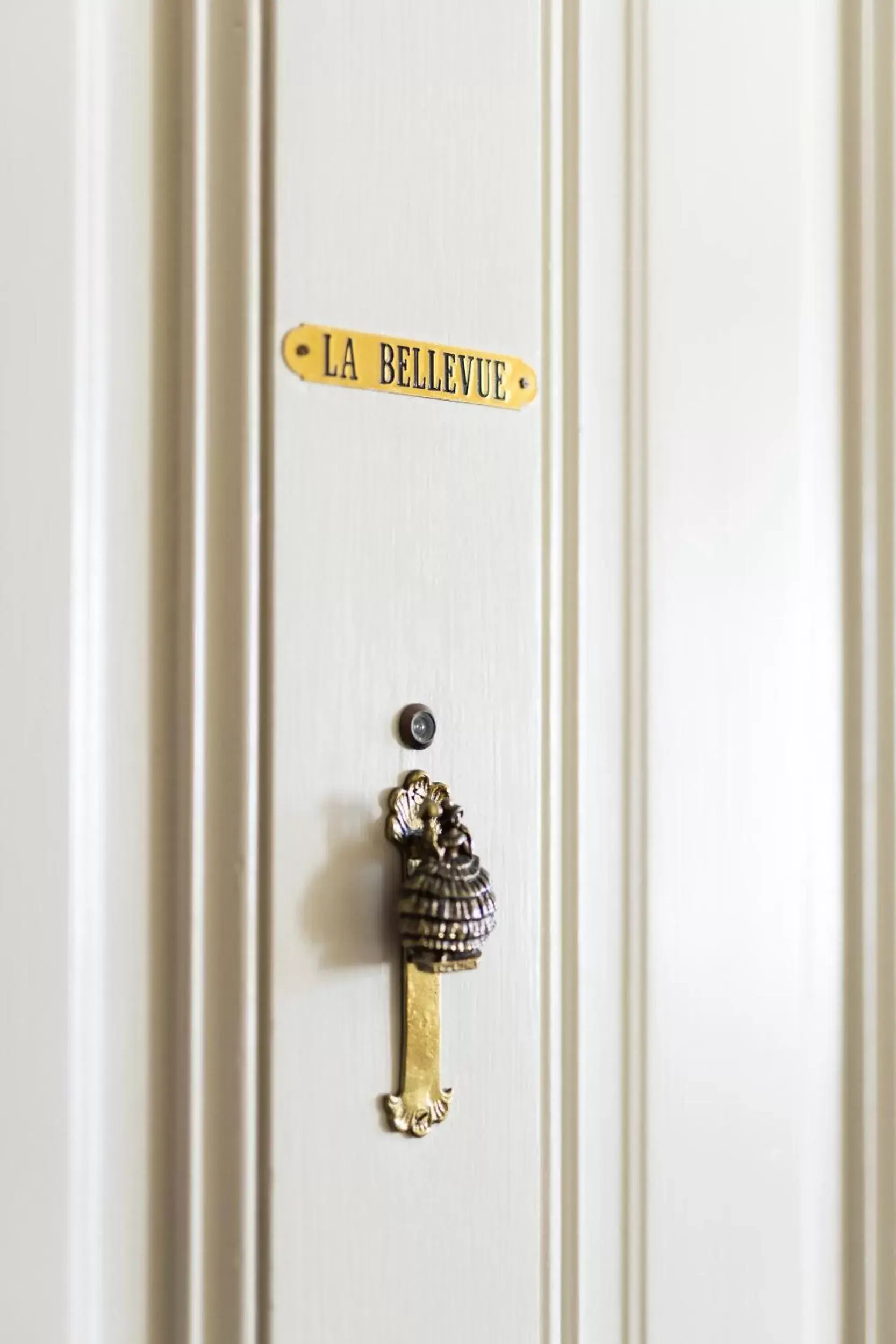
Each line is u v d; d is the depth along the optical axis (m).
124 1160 0.47
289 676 0.50
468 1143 0.54
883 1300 0.72
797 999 0.69
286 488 0.50
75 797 0.46
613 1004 0.62
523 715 0.56
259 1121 0.49
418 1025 0.52
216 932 0.49
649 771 0.63
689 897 0.64
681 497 0.64
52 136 0.46
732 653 0.66
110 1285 0.47
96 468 0.47
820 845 0.71
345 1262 0.50
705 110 0.66
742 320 0.67
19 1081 0.44
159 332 0.49
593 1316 0.60
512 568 0.56
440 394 0.54
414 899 0.49
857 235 0.73
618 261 0.63
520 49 0.57
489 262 0.56
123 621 0.48
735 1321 0.66
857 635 0.72
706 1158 0.65
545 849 0.59
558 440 0.60
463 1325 0.54
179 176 0.49
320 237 0.51
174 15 0.49
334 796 0.51
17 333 0.45
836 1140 0.71
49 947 0.45
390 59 0.53
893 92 0.73
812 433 0.71
